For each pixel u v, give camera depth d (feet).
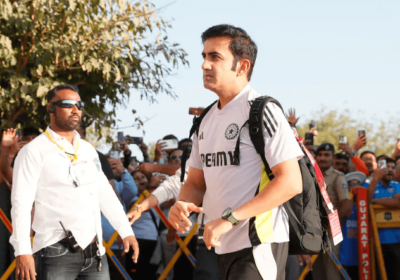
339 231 8.17
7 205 15.57
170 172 16.38
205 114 7.88
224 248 7.29
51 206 10.40
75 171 10.63
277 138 6.86
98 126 19.99
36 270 10.32
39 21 17.79
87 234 10.53
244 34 7.39
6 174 15.43
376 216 20.16
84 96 20.58
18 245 10.04
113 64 18.65
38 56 17.87
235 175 7.16
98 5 19.22
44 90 17.47
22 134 17.52
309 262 18.81
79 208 10.50
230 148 7.20
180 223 7.25
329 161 19.57
